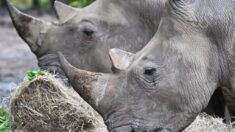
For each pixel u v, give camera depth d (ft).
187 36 42.55
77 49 53.93
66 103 48.85
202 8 43.29
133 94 41.42
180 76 41.96
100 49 53.52
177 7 42.70
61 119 48.80
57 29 54.60
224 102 47.70
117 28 53.42
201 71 42.42
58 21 55.36
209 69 43.04
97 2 54.80
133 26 53.31
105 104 41.32
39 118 48.96
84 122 48.96
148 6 52.80
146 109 41.39
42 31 54.75
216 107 49.24
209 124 49.03
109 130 41.47
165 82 41.70
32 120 49.03
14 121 49.52
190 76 42.09
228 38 43.80
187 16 42.78
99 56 53.47
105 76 41.98
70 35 54.19
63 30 54.44
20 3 215.92
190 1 43.24
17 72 98.07
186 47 42.32
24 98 49.03
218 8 43.68
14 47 128.06
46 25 54.95
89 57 53.72
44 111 48.85
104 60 53.42
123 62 42.14
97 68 53.62
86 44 53.78
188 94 41.96
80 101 49.37
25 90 49.01
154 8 52.70
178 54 42.09
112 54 42.29
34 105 48.91
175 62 41.98
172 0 42.57
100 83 41.83
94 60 53.62
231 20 43.83
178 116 41.86
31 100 48.91
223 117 49.47
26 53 116.47
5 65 105.29
